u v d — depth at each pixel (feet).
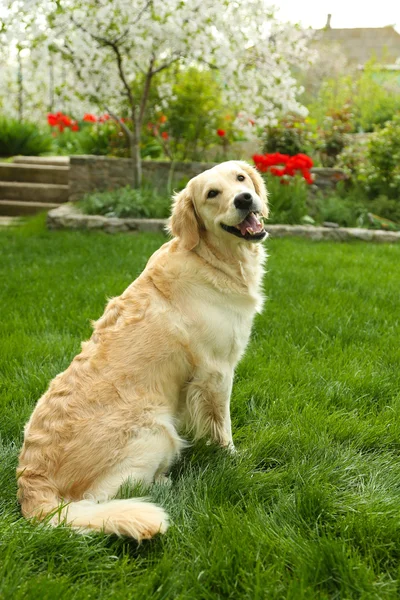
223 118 35.32
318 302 16.72
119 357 8.63
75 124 48.34
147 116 35.14
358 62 84.02
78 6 27.07
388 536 7.34
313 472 8.69
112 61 30.91
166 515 7.34
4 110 58.95
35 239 26.37
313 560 6.82
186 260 9.52
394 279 19.75
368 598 6.34
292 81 30.89
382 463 9.07
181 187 32.76
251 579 6.62
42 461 7.98
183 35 27.09
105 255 23.18
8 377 12.02
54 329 14.88
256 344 13.73
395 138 32.24
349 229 28.66
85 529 7.27
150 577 6.70
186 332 8.99
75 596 6.40
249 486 8.52
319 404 10.85
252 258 10.12
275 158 29.73
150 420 8.41
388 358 12.86
